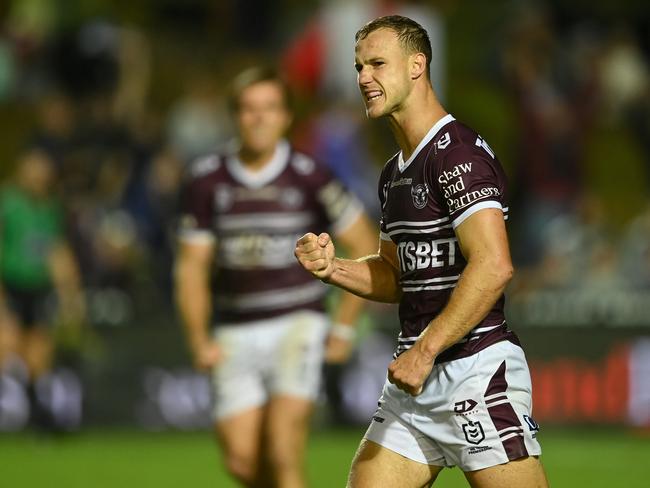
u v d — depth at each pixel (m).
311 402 23.33
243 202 23.72
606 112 59.84
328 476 33.22
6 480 32.91
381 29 15.68
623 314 42.44
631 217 56.03
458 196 15.21
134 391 42.00
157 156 47.47
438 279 15.80
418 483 16.14
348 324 24.12
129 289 44.22
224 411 23.69
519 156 50.09
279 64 55.81
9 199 41.81
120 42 54.12
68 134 47.44
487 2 64.25
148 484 32.41
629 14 64.00
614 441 41.19
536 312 42.59
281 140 24.22
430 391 15.81
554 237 47.75
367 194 45.94
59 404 41.38
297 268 23.75
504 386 15.59
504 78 55.78
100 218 44.75
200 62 60.28
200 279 24.11
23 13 57.62
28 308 41.69
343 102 48.19
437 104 15.96
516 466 15.49
